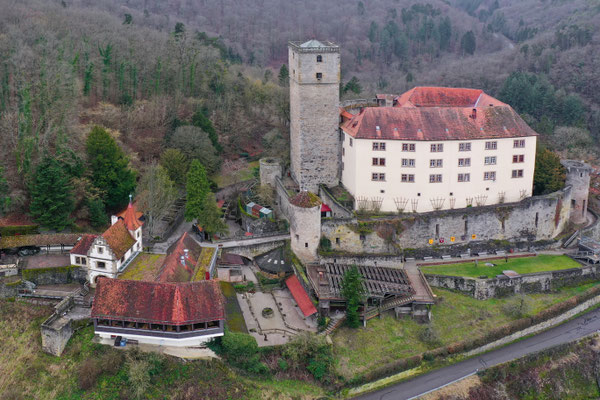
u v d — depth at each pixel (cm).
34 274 9500
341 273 10581
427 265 11438
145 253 10394
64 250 10269
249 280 10931
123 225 10062
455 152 11606
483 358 9912
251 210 12712
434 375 9494
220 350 8675
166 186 12150
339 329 9844
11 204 10775
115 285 8575
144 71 16350
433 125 11681
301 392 8769
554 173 12781
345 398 8938
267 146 15875
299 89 12369
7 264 9725
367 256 11019
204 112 16438
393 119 11781
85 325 8812
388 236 11281
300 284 10600
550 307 10800
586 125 19038
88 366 8175
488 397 9281
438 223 11562
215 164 14525
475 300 10894
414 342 9831
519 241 12125
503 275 11075
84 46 15025
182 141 13988
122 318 8344
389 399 8969
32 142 11106
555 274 11294
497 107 12169
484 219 11806
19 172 11069
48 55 13888
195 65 17300
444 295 10906
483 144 11694
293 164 13625
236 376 8594
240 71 19788
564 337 10525
